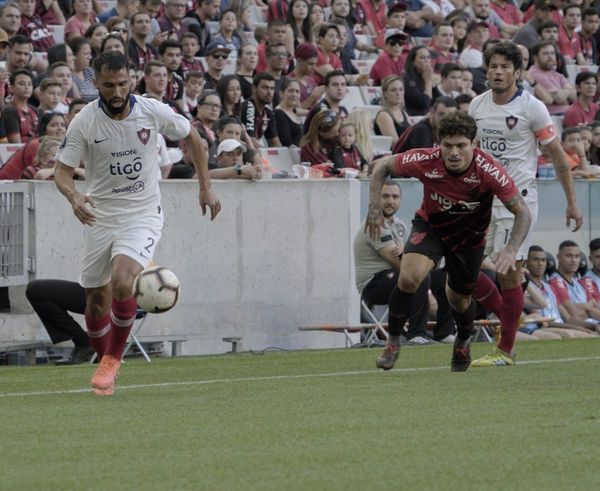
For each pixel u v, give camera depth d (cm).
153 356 3306
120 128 2075
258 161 3516
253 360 2895
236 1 4747
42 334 3130
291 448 1529
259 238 3409
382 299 3394
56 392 2178
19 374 2552
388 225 3400
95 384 2094
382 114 4181
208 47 4169
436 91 4578
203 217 3328
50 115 3341
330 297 3509
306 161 3828
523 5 5962
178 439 1603
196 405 1948
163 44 3928
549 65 4931
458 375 2389
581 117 4738
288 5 4784
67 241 3148
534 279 3747
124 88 2048
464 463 1427
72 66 3850
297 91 4044
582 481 1327
